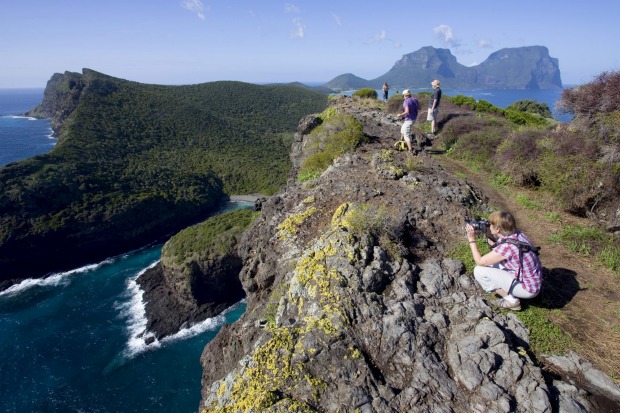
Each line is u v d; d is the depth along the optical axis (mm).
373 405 4551
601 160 9617
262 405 4539
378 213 8039
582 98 11984
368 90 32375
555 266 7242
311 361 5074
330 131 16609
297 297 6574
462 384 4754
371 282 6285
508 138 13320
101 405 29219
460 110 24234
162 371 33062
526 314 5855
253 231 11320
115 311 44062
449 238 7898
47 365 33875
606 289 6453
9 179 66125
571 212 9758
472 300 6066
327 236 7477
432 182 10273
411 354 5176
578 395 4594
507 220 5680
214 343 9305
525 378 4711
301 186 12273
